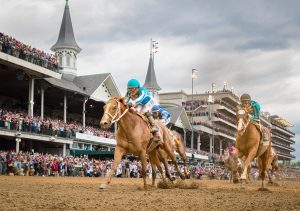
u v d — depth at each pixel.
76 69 62.16
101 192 10.24
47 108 57.31
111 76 56.12
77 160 37.34
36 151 45.72
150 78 90.94
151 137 11.80
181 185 14.18
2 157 29.56
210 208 6.88
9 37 35.81
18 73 37.94
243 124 12.98
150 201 7.90
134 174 39.91
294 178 84.69
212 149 93.62
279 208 6.99
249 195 10.48
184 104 99.88
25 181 17.72
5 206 6.52
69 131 43.66
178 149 16.81
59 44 62.09
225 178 51.72
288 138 181.38
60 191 10.38
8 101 52.78
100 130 53.53
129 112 11.17
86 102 55.00
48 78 44.25
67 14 66.12
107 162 39.41
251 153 13.09
